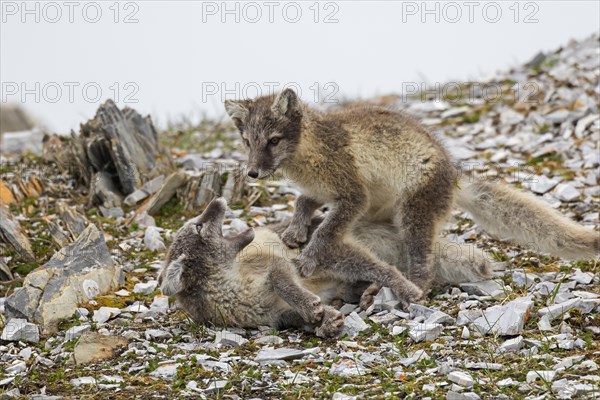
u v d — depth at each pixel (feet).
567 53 81.05
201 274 32.81
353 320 32.22
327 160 38.34
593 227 43.24
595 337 29.84
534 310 32.14
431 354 29.07
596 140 56.49
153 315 35.29
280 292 32.60
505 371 26.84
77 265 37.68
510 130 63.36
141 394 27.02
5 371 30.07
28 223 46.42
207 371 28.71
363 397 25.61
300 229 39.34
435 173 38.29
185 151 64.69
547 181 50.47
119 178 51.57
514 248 41.81
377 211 40.47
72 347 32.01
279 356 29.37
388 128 39.45
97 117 52.75
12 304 35.09
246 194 51.16
